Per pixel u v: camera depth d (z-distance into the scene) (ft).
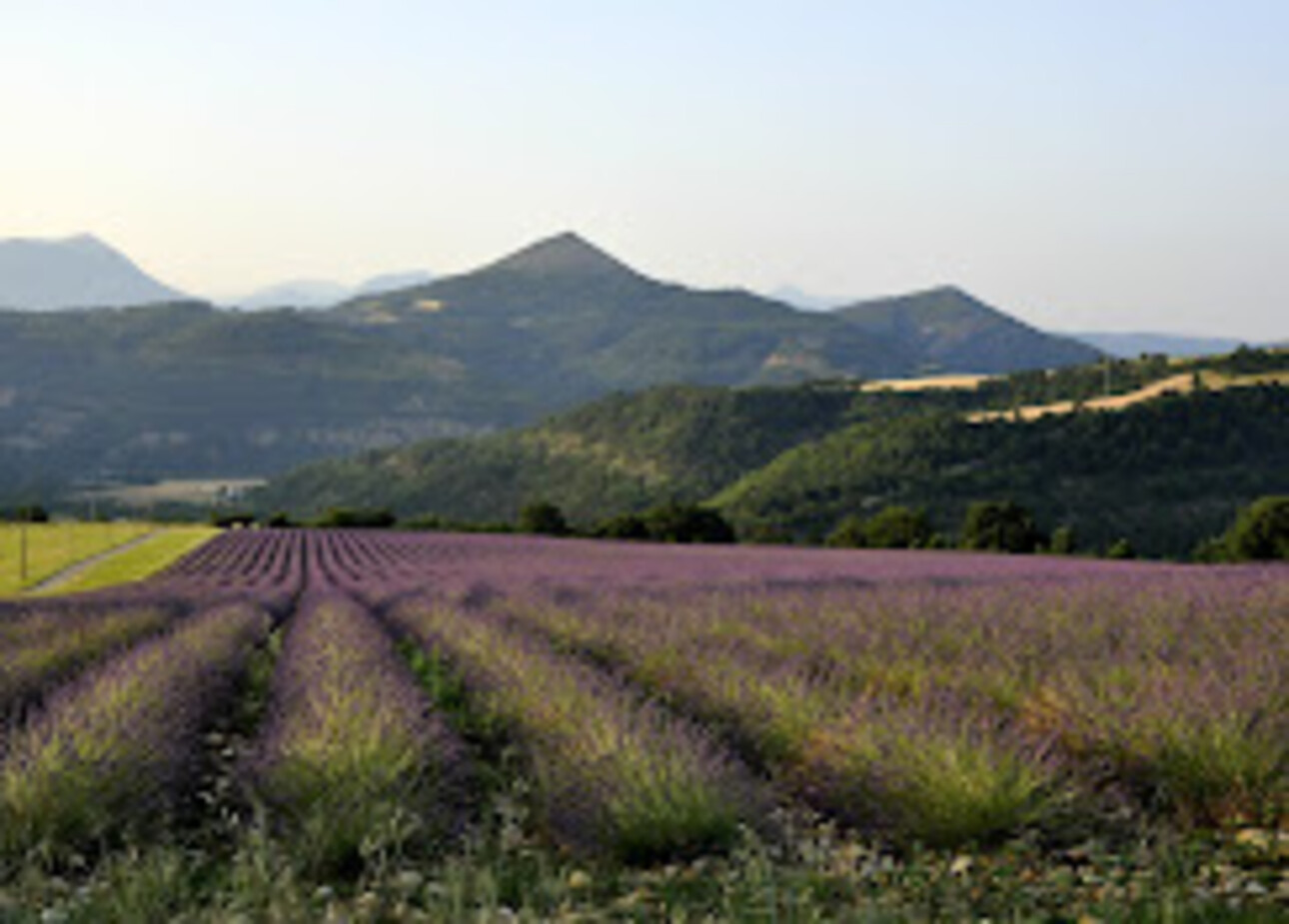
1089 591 52.60
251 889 15.10
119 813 20.03
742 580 84.84
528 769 24.66
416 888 16.30
